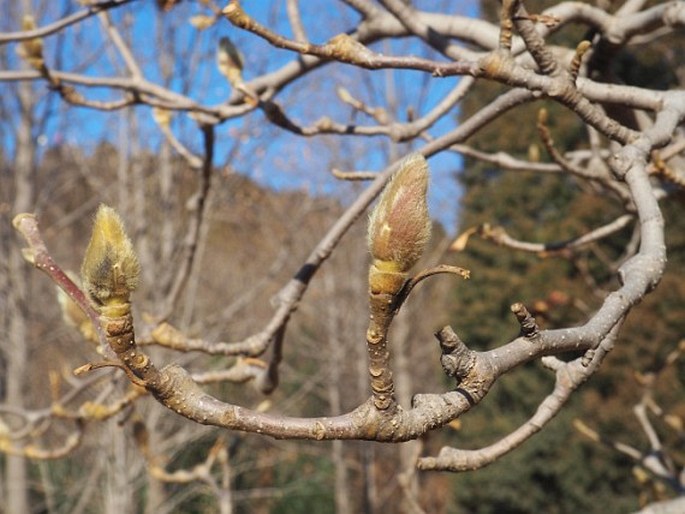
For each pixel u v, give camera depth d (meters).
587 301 12.64
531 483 13.94
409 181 1.17
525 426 1.84
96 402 3.20
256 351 2.83
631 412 12.31
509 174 14.50
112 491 8.59
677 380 12.10
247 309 13.22
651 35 3.42
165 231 8.33
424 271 1.20
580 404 13.34
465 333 15.06
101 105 3.15
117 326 1.25
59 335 9.92
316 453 14.81
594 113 2.03
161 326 2.79
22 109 9.20
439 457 1.84
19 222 1.52
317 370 16.53
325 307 15.60
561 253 4.87
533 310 3.09
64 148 10.34
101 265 1.23
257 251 14.31
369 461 15.92
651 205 1.88
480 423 14.44
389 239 1.16
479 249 14.84
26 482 10.16
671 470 4.14
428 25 2.97
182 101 3.13
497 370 1.38
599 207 13.09
